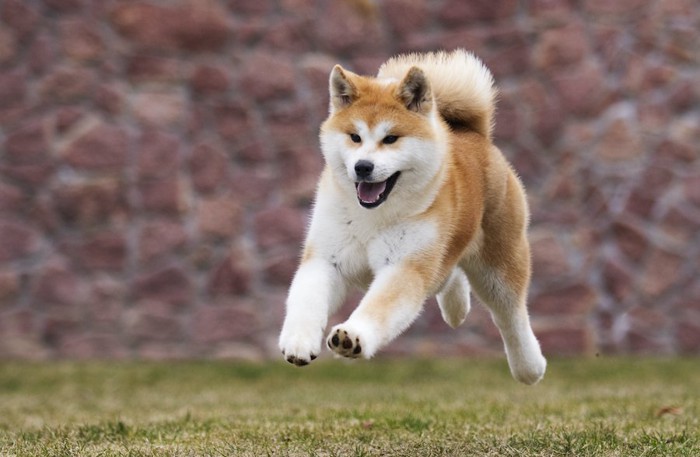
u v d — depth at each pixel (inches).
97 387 802.2
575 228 970.7
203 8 989.2
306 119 988.6
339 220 452.1
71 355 949.2
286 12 996.6
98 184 965.2
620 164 977.5
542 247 964.0
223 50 991.6
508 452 441.1
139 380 837.2
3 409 666.8
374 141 448.8
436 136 451.8
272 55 991.6
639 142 976.3
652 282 965.8
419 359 938.1
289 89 989.8
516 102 987.9
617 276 965.2
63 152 967.6
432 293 454.9
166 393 772.0
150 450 454.3
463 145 490.9
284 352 416.2
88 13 981.8
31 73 974.4
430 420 535.8
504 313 518.0
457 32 999.0
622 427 512.7
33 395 761.6
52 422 576.7
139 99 978.7
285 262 970.1
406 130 448.1
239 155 981.2
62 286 956.0
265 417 570.3
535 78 990.4
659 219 971.3
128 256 962.7
